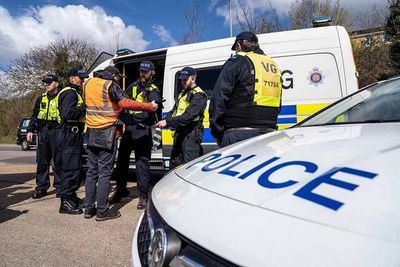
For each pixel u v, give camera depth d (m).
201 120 3.91
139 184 4.17
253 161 1.46
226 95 2.70
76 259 2.73
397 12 16.42
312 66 4.26
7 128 28.61
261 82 2.65
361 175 1.06
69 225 3.56
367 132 1.57
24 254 2.83
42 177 4.90
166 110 5.16
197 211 1.18
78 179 4.10
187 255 1.04
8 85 27.14
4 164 9.59
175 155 4.04
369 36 17.94
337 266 0.77
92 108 3.64
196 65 5.01
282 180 1.17
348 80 4.12
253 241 0.92
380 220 0.85
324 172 1.14
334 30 4.29
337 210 0.92
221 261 0.94
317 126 2.06
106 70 3.68
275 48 4.44
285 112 4.29
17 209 4.23
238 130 2.68
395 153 1.18
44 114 4.77
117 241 3.10
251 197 1.12
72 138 4.05
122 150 4.50
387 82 2.46
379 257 0.75
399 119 1.87
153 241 1.21
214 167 1.57
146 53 5.61
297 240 0.87
